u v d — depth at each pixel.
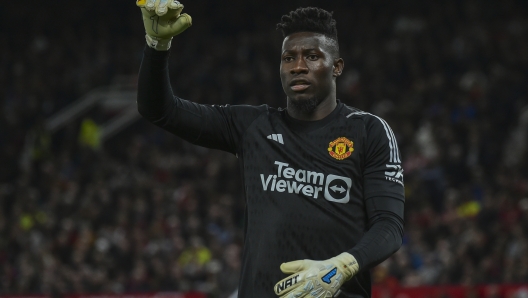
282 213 5.07
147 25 5.15
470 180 23.67
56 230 22.42
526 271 17.59
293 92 5.27
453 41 30.09
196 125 5.45
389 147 5.17
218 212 22.55
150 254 20.55
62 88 31.75
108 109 31.27
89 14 35.19
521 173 22.92
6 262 21.44
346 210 5.06
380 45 31.31
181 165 25.95
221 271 17.88
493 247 19.02
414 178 23.17
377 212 5.00
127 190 24.22
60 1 35.31
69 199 23.44
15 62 33.09
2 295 18.45
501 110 26.39
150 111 5.32
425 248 19.88
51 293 18.83
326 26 5.35
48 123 29.92
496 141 25.22
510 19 31.38
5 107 30.61
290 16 5.38
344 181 5.09
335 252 5.00
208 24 34.34
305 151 5.18
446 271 18.58
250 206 5.20
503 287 16.73
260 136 5.35
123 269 20.83
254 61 31.72
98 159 26.78
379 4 33.22
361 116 5.30
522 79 27.77
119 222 22.38
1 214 22.78
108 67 32.66
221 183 24.94
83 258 20.80
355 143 5.17
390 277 18.30
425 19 31.94
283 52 5.36
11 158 27.91
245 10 34.53
